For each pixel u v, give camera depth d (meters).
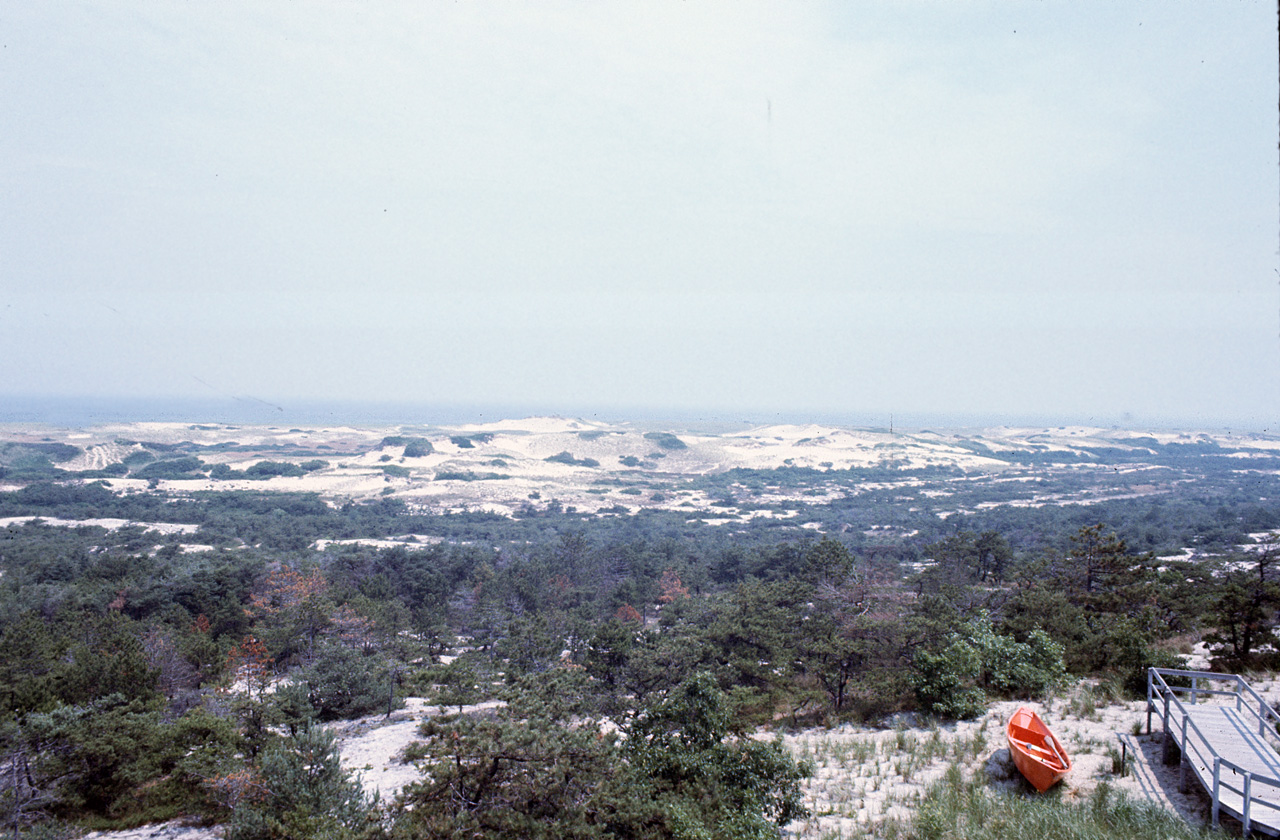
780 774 15.25
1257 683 19.08
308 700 32.09
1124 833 11.15
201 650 41.94
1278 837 10.16
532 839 12.91
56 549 73.38
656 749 16.39
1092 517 114.50
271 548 89.00
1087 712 18.03
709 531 114.88
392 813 14.66
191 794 25.41
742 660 29.61
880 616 32.38
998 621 32.94
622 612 60.12
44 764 23.80
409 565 74.00
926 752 17.58
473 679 38.50
